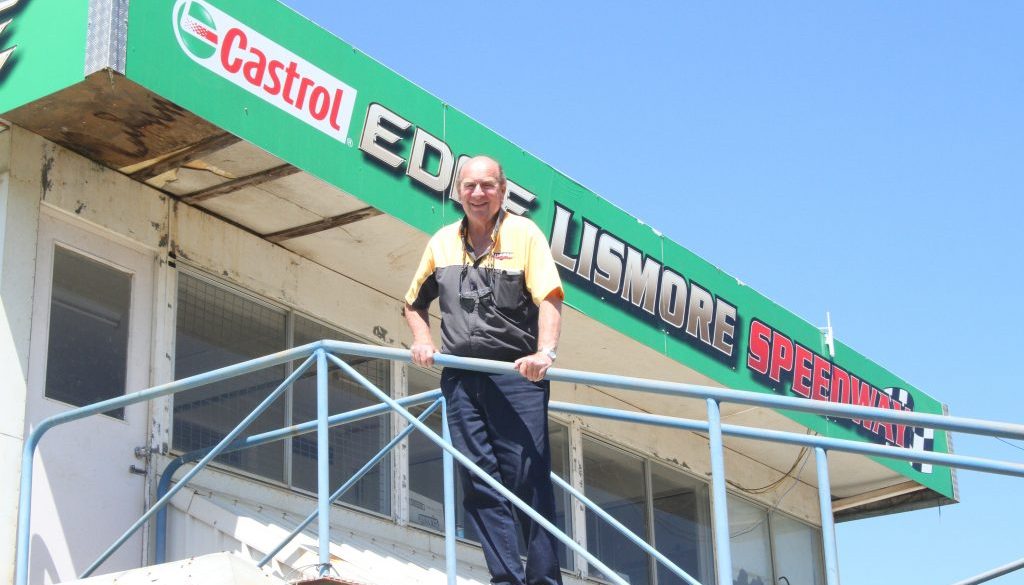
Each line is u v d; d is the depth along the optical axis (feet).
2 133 25.94
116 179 27.89
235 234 30.48
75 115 25.41
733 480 45.68
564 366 37.96
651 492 42.14
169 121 25.55
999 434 17.30
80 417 22.49
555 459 39.11
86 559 25.09
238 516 26.32
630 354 36.88
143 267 28.27
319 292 32.32
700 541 43.47
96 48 23.75
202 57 25.07
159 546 26.32
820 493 18.74
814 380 42.19
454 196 30.07
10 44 25.43
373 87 28.48
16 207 25.62
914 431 47.03
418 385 34.83
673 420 20.26
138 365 27.50
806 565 48.26
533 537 18.89
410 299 20.36
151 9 24.36
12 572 23.76
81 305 26.73
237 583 17.19
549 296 19.21
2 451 24.20
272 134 26.07
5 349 24.79
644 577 40.83
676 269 37.04
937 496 48.80
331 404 31.89
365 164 28.02
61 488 25.12
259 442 24.71
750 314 39.86
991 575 18.17
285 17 26.78
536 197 32.42
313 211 29.63
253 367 20.81
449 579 19.84
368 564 26.94
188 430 28.14
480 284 19.62
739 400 18.16
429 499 34.04
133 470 26.55
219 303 29.78
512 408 19.27
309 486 30.73
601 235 34.45
